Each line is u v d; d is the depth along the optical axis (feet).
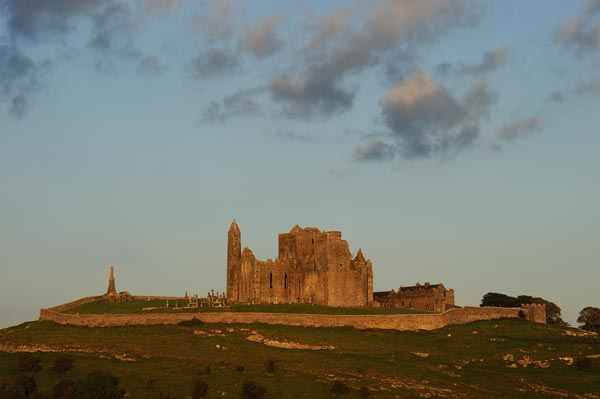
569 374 602.44
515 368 618.44
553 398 550.77
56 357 604.49
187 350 630.33
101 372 532.73
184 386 542.98
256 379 560.20
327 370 586.45
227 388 539.70
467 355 643.86
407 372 591.78
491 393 557.74
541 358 633.61
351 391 542.57
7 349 631.56
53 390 520.01
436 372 599.16
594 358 633.20
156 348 634.02
